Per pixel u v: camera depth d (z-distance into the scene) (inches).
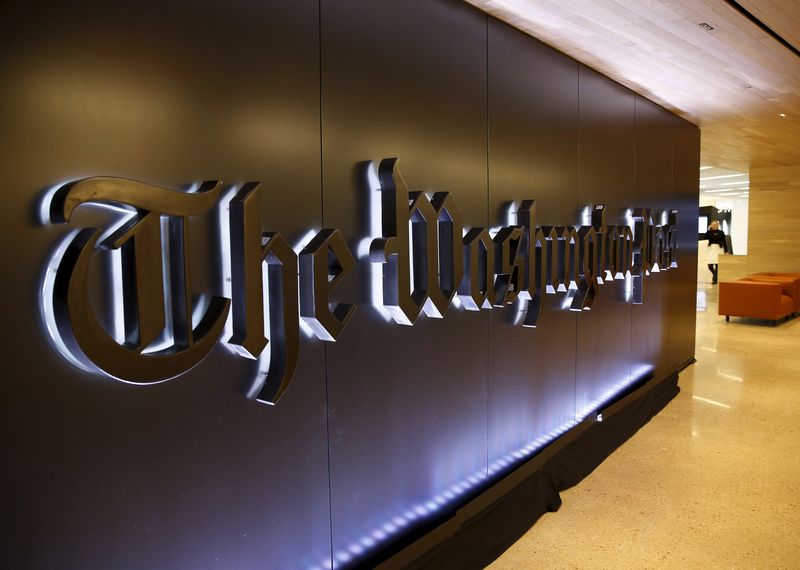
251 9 80.2
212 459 77.8
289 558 89.3
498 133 132.0
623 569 111.7
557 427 162.4
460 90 120.1
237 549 81.6
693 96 207.6
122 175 66.6
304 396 90.4
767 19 132.3
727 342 325.7
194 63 73.5
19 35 58.0
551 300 157.9
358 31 96.7
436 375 117.5
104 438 66.3
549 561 115.1
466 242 117.8
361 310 99.3
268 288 83.4
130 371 63.5
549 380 158.1
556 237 148.0
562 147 158.2
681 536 123.4
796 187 448.8
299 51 87.1
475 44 123.9
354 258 96.6
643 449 173.6
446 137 116.6
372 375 102.3
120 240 62.7
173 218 69.8
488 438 134.0
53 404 61.8
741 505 136.7
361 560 101.7
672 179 240.4
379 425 104.4
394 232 98.7
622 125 193.2
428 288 106.6
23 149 58.7
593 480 152.7
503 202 134.8
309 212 89.3
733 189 675.4
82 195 59.1
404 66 106.1
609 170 185.6
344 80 94.5
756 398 222.8
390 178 98.0
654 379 224.4
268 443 85.1
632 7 124.3
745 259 504.1
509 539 121.7
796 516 131.0
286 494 88.3
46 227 60.6
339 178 94.1
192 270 74.2
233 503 80.7
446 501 121.2
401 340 108.3
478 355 129.7
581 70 166.1
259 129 81.7
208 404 76.9
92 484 65.4
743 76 179.9
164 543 72.7
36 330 60.3
